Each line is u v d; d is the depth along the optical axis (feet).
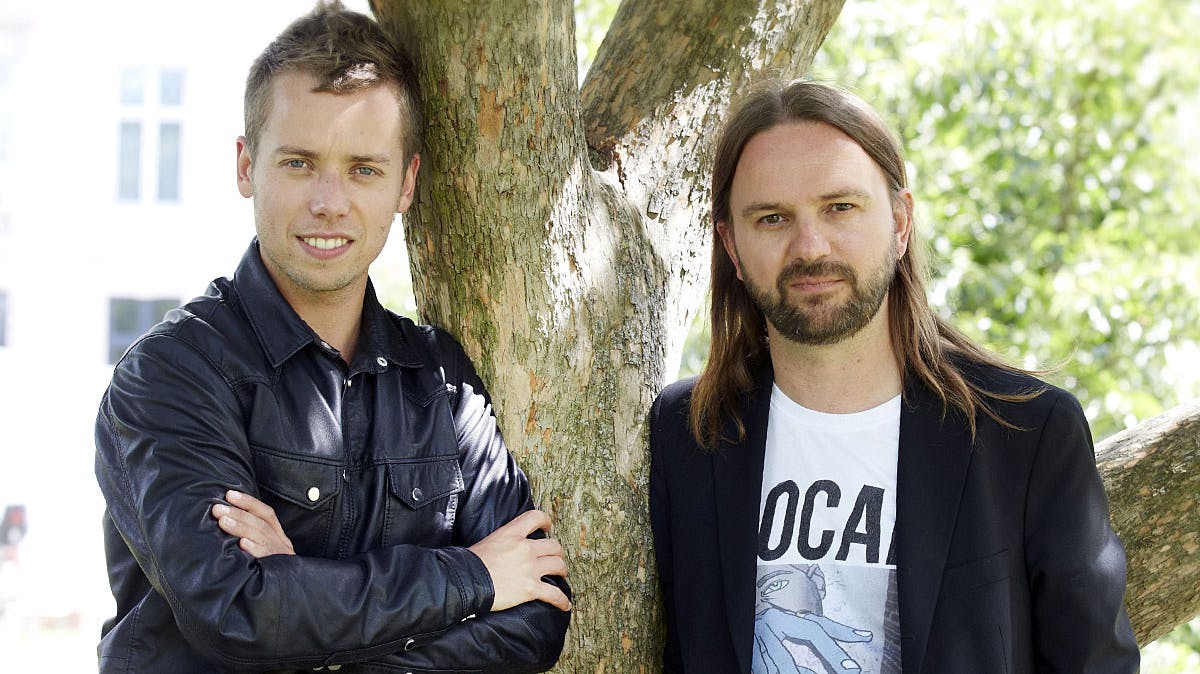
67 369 42.32
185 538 5.43
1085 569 6.07
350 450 6.05
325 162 5.90
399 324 6.59
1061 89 22.20
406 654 5.77
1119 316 18.03
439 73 6.37
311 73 5.87
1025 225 21.67
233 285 6.21
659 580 7.08
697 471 6.87
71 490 41.39
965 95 20.01
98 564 39.88
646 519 7.04
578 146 6.87
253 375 5.87
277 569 5.45
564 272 6.75
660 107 7.65
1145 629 6.95
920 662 6.00
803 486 6.55
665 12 7.81
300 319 6.07
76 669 31.09
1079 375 18.56
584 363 6.86
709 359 7.07
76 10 42.37
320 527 5.88
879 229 6.44
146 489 5.54
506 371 6.75
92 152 42.57
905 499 6.30
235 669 5.62
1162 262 19.47
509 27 6.26
